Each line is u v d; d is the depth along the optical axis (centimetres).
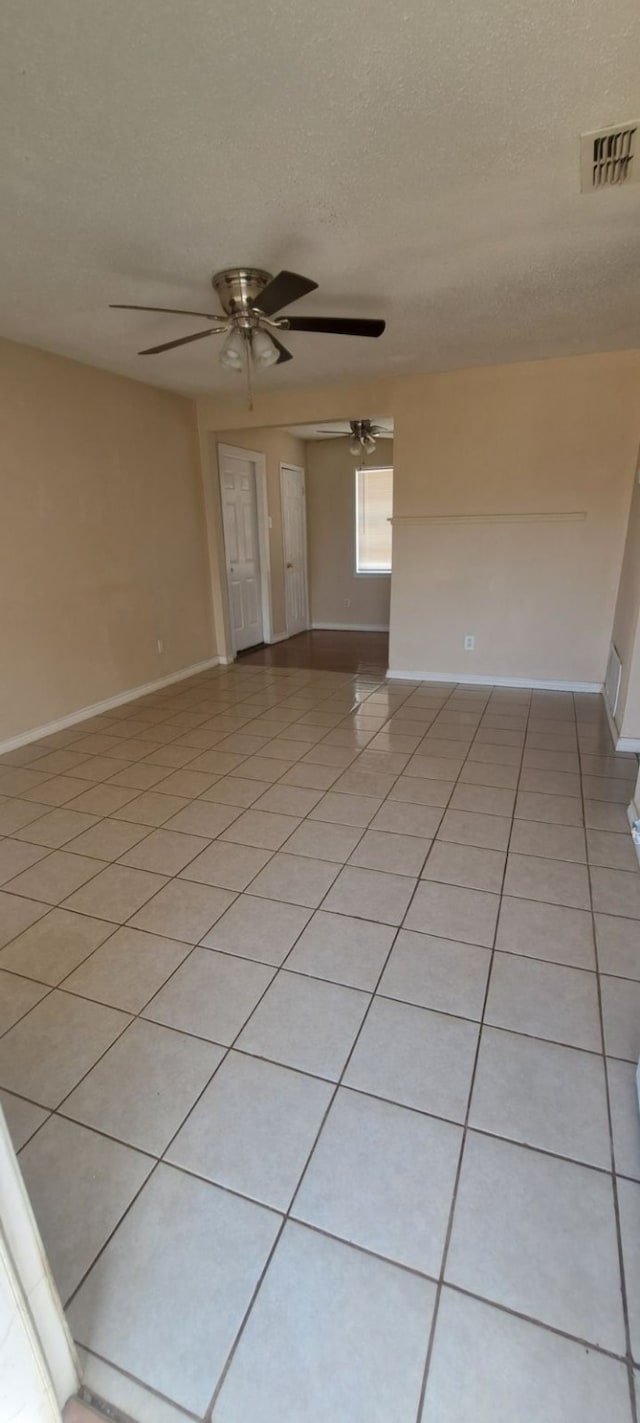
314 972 183
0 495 344
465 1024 163
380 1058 154
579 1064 151
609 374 400
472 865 237
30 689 376
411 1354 100
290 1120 139
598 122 164
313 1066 152
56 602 389
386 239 229
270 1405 95
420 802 291
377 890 222
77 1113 141
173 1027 164
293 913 210
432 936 198
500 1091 144
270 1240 116
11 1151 76
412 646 504
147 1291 109
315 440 720
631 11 129
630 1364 98
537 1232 116
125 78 143
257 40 134
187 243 228
